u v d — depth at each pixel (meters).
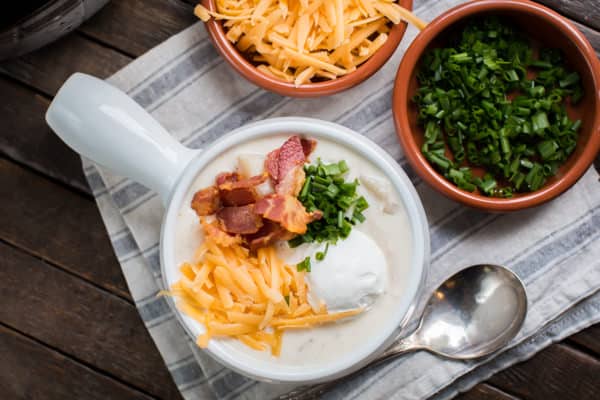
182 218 0.57
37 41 0.60
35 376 0.62
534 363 0.61
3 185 0.62
